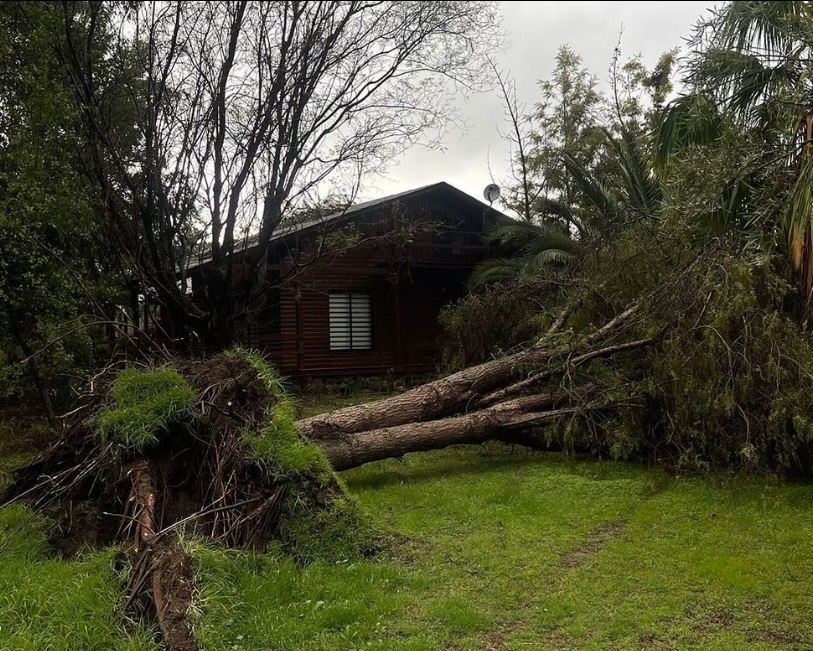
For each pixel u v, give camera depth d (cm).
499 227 1434
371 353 1505
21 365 824
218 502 425
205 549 371
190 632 312
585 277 805
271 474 449
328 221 1120
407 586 391
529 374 754
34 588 357
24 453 783
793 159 639
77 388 696
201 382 520
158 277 934
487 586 389
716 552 421
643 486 577
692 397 586
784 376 539
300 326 1398
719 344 578
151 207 898
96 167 877
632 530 473
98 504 484
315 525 446
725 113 771
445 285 1634
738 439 569
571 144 1933
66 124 920
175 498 471
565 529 484
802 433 531
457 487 608
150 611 337
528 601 368
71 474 500
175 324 971
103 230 900
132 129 1034
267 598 364
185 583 342
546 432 694
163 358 611
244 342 1202
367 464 720
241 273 1013
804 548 418
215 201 969
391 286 1523
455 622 340
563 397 698
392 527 500
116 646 310
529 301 902
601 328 737
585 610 352
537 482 614
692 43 837
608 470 648
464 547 453
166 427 477
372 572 405
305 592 379
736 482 552
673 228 705
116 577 370
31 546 439
